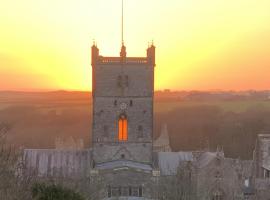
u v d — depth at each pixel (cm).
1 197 19212
